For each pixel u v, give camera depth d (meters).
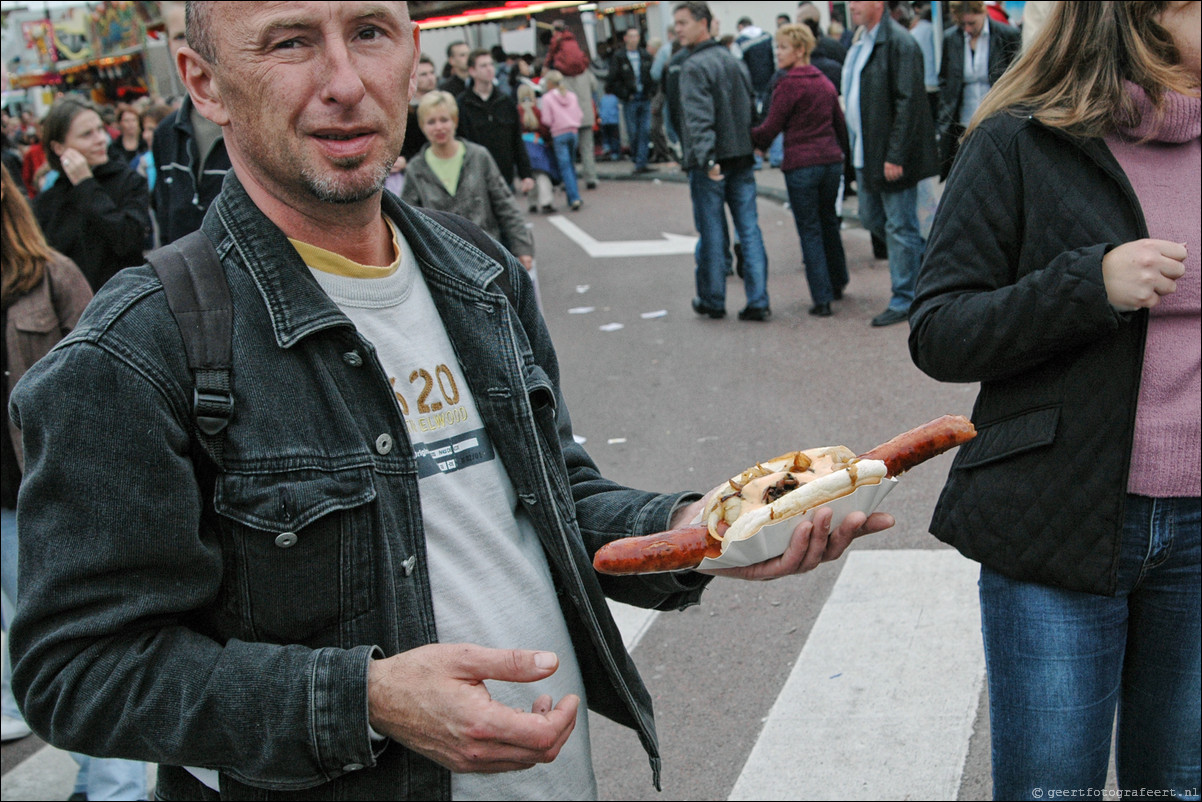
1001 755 2.15
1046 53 2.01
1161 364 1.96
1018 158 2.00
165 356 1.36
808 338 7.66
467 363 1.61
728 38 16.16
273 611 1.40
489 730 1.28
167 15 4.42
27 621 1.33
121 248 4.57
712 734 3.36
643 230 13.26
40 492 1.32
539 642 1.62
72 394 1.31
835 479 1.44
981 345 1.96
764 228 12.33
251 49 1.39
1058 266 1.89
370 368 1.48
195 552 1.35
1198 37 1.98
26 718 1.39
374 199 1.52
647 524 1.66
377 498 1.44
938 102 9.54
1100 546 1.95
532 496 1.62
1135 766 2.20
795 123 7.93
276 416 1.40
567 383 7.37
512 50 24.42
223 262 1.45
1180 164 1.98
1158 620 2.07
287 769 1.35
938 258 2.07
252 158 1.45
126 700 1.32
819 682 3.47
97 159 4.59
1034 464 2.00
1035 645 2.05
